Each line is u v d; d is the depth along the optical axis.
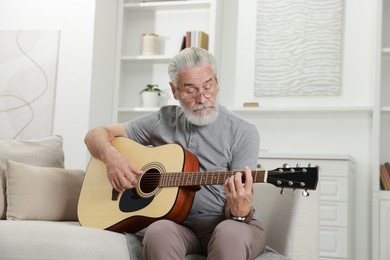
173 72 2.22
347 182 3.78
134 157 2.28
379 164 3.96
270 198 2.35
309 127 4.32
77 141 4.24
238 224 1.90
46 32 4.36
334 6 4.31
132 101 4.73
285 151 4.35
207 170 2.20
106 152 2.32
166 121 2.38
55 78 4.32
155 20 4.73
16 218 2.47
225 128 2.21
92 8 4.31
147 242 1.85
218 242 1.82
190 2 4.50
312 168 1.86
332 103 4.29
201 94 2.16
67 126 4.27
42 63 4.34
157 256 1.82
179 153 2.15
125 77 4.75
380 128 4.17
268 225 2.31
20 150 2.72
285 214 2.26
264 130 4.41
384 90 4.19
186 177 2.04
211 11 4.39
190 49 2.22
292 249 2.20
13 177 2.54
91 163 2.43
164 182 2.09
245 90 4.49
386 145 4.15
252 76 4.48
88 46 4.29
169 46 4.69
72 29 4.34
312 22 4.35
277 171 1.90
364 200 4.15
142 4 4.62
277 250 2.23
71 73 4.30
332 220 3.80
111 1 4.57
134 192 2.19
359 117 4.21
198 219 2.13
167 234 1.85
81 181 2.70
